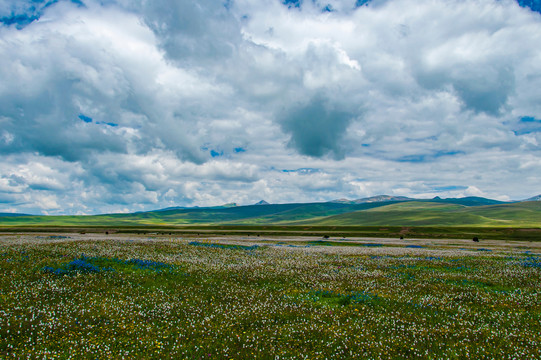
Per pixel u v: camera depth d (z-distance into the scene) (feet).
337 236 327.47
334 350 33.83
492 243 244.42
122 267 76.13
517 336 37.86
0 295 48.32
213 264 86.28
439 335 38.32
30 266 70.74
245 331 38.73
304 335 37.55
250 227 533.55
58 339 33.99
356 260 106.93
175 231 378.94
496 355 32.83
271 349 33.50
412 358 32.32
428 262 103.76
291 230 456.86
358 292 58.75
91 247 110.63
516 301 53.83
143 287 58.75
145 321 40.68
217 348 33.68
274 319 43.42
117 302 48.14
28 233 292.40
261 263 92.12
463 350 34.14
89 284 58.08
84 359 29.89
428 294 58.49
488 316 46.11
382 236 335.88
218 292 56.90
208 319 41.73
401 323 42.55
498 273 82.74
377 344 35.22
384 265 94.99
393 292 59.41
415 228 437.58
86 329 37.04
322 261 101.91
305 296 55.67
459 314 46.55
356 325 41.16
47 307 43.55
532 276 78.74
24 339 33.09
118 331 37.11
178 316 43.60
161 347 33.12
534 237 314.14
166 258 93.04
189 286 60.44
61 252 93.09
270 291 58.75
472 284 68.49
